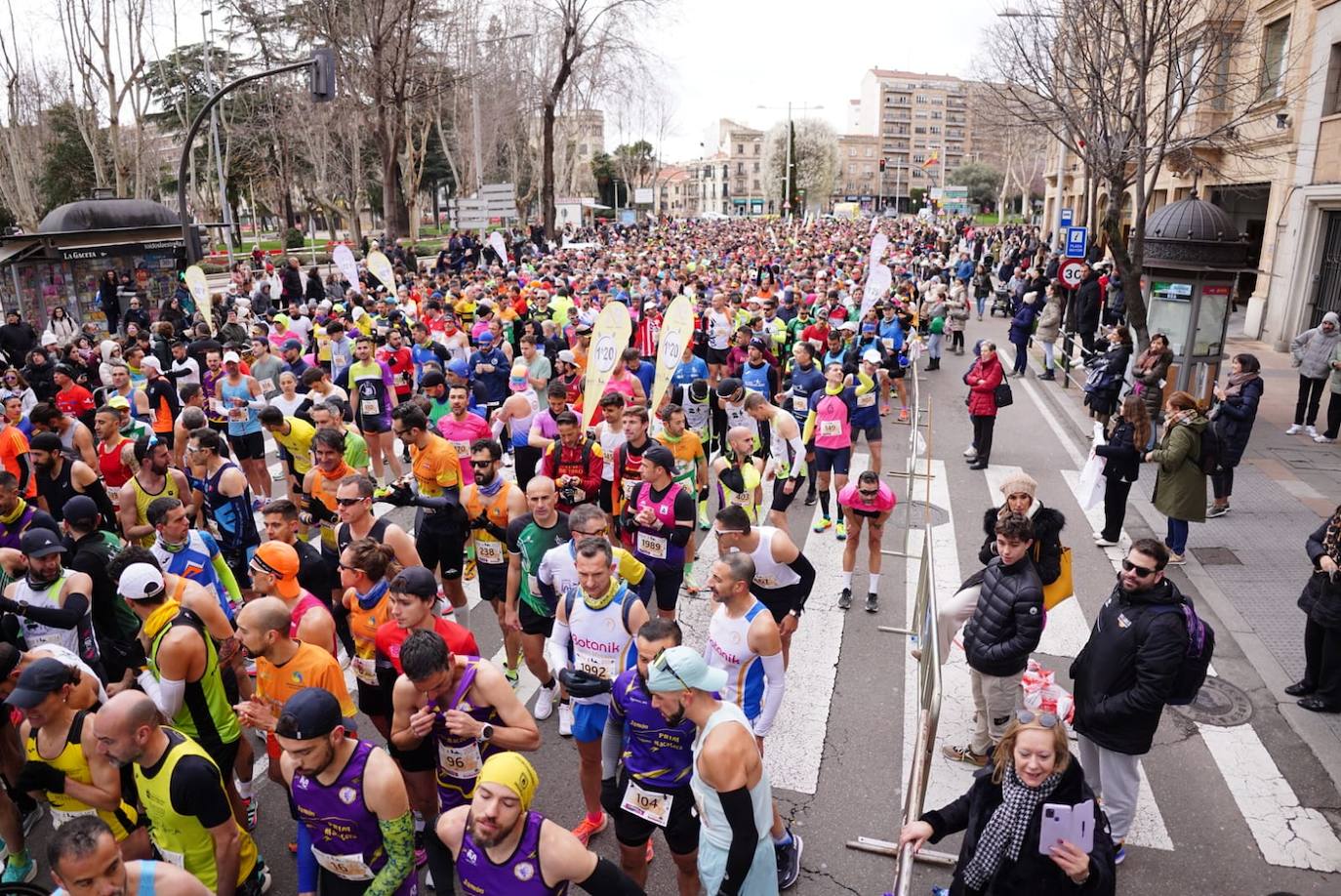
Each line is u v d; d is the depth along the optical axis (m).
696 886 4.54
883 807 5.72
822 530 10.55
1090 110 15.02
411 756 4.74
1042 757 3.66
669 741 4.24
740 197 174.25
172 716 4.73
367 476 6.30
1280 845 5.39
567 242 52.81
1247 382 10.55
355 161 44.50
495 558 6.99
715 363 15.87
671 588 6.86
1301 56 20.11
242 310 19.78
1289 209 21.00
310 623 5.05
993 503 11.61
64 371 11.77
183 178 17.25
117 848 3.15
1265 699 6.96
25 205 36.66
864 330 15.11
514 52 47.44
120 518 8.08
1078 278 19.27
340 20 31.70
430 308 17.91
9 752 5.01
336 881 3.94
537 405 11.68
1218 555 9.66
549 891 3.33
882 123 168.62
